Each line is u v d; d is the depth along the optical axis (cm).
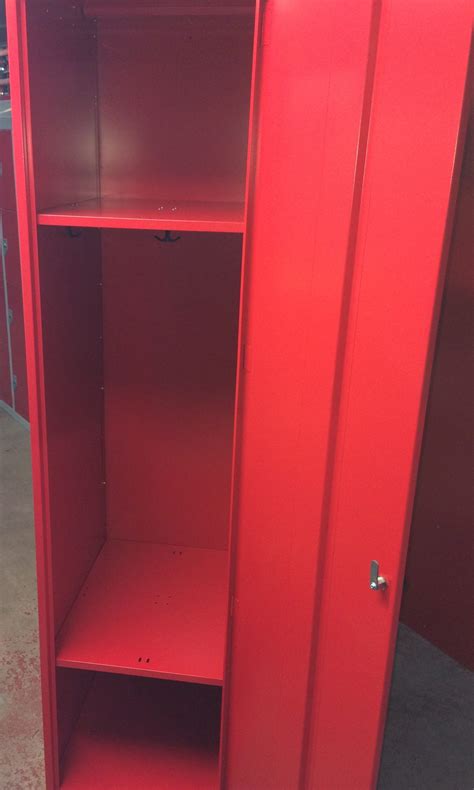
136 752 180
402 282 104
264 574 136
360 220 107
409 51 96
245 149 163
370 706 127
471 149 178
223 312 178
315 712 139
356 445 116
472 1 89
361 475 117
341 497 121
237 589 142
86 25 152
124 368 186
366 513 117
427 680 216
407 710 203
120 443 195
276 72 109
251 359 126
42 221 129
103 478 198
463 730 196
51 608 154
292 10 105
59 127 140
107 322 182
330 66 104
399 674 218
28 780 172
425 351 103
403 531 112
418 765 183
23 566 268
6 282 384
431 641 233
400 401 108
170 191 169
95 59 159
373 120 102
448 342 197
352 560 122
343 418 117
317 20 103
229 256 173
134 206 150
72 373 160
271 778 152
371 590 120
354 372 114
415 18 95
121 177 169
